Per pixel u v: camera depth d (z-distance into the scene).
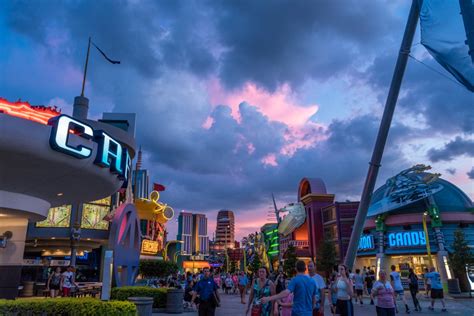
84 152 14.12
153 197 59.59
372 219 49.38
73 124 13.94
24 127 12.59
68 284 19.12
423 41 8.98
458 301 25.33
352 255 17.62
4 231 18.20
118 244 17.25
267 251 91.06
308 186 70.94
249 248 108.25
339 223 57.28
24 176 14.52
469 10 7.66
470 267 37.09
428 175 45.50
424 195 44.41
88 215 40.19
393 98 16.39
